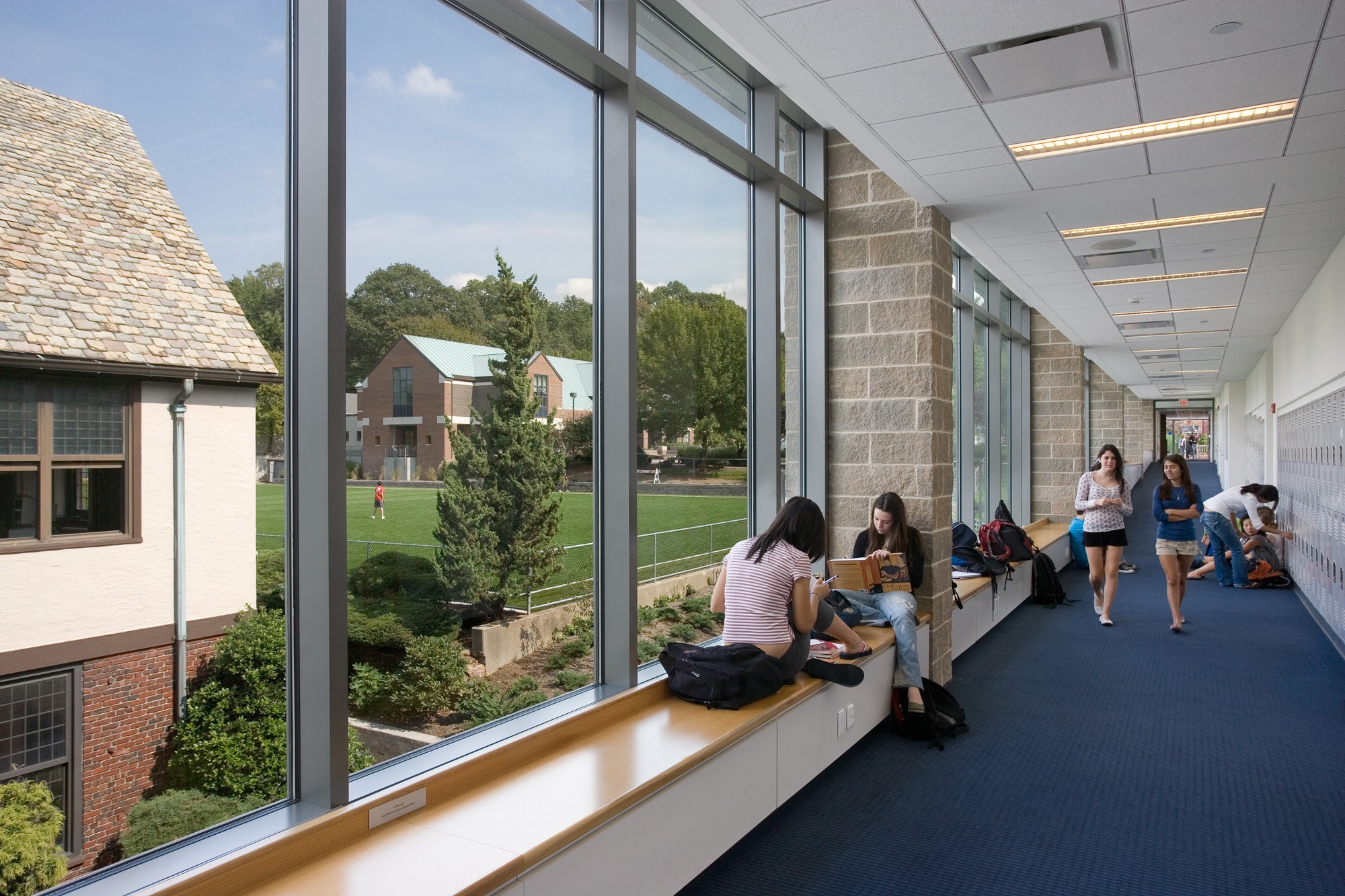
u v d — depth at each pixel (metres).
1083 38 3.35
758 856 3.29
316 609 2.20
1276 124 4.24
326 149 2.19
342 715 2.22
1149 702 5.29
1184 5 3.09
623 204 3.43
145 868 1.85
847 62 3.60
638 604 3.66
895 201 5.50
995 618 7.42
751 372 4.98
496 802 2.45
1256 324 11.06
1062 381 12.41
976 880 3.10
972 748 4.48
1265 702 5.29
